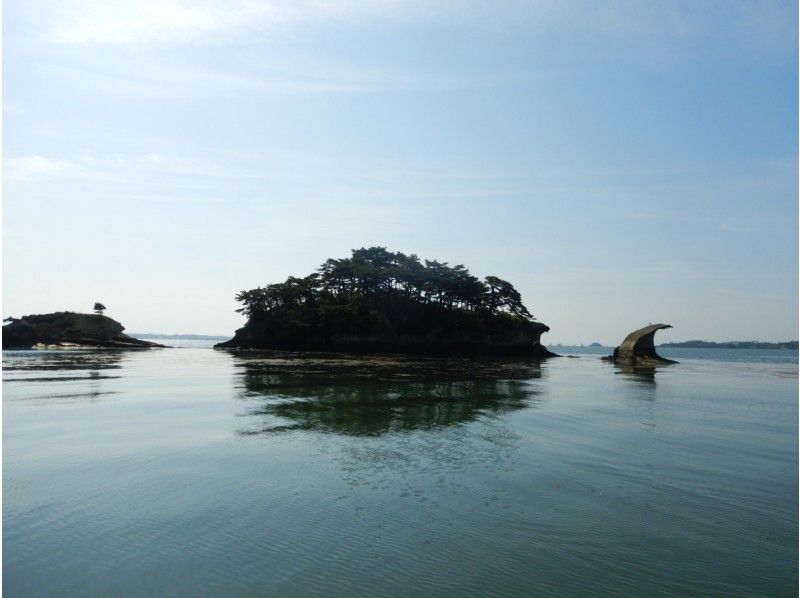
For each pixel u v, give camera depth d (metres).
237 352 80.19
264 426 15.84
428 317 96.25
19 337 83.69
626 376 41.47
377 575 6.37
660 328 71.00
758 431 16.56
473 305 96.88
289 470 11.03
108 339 90.75
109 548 7.03
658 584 6.32
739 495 9.77
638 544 7.46
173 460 11.73
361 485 10.06
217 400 21.39
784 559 7.05
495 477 10.73
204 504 8.83
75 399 21.23
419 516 8.42
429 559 6.85
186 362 49.81
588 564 6.80
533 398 24.36
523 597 5.93
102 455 12.11
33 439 13.73
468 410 19.91
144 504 8.80
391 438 14.45
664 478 10.84
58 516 8.20
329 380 31.16
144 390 24.66
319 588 6.02
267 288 95.00
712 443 14.50
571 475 10.95
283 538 7.44
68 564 6.55
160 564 6.57
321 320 85.69
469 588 6.10
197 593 5.87
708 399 25.36
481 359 73.50
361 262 95.50
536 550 7.20
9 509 8.51
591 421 17.94
